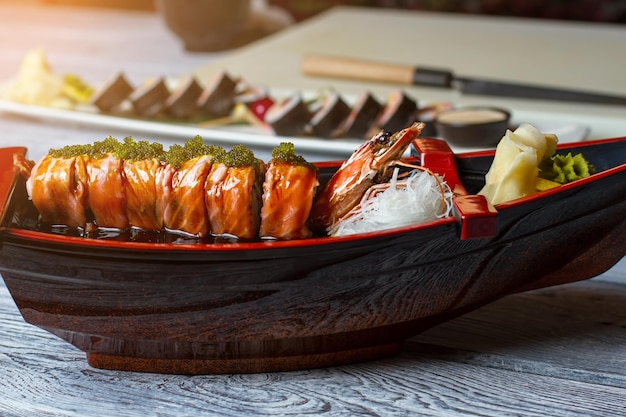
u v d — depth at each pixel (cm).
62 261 84
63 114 139
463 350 91
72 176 89
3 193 88
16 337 95
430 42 195
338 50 189
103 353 89
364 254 83
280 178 87
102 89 142
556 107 146
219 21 193
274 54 187
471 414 85
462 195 87
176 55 197
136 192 88
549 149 94
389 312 87
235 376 89
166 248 83
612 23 292
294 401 86
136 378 89
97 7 292
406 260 84
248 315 85
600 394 87
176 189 88
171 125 133
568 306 98
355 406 86
